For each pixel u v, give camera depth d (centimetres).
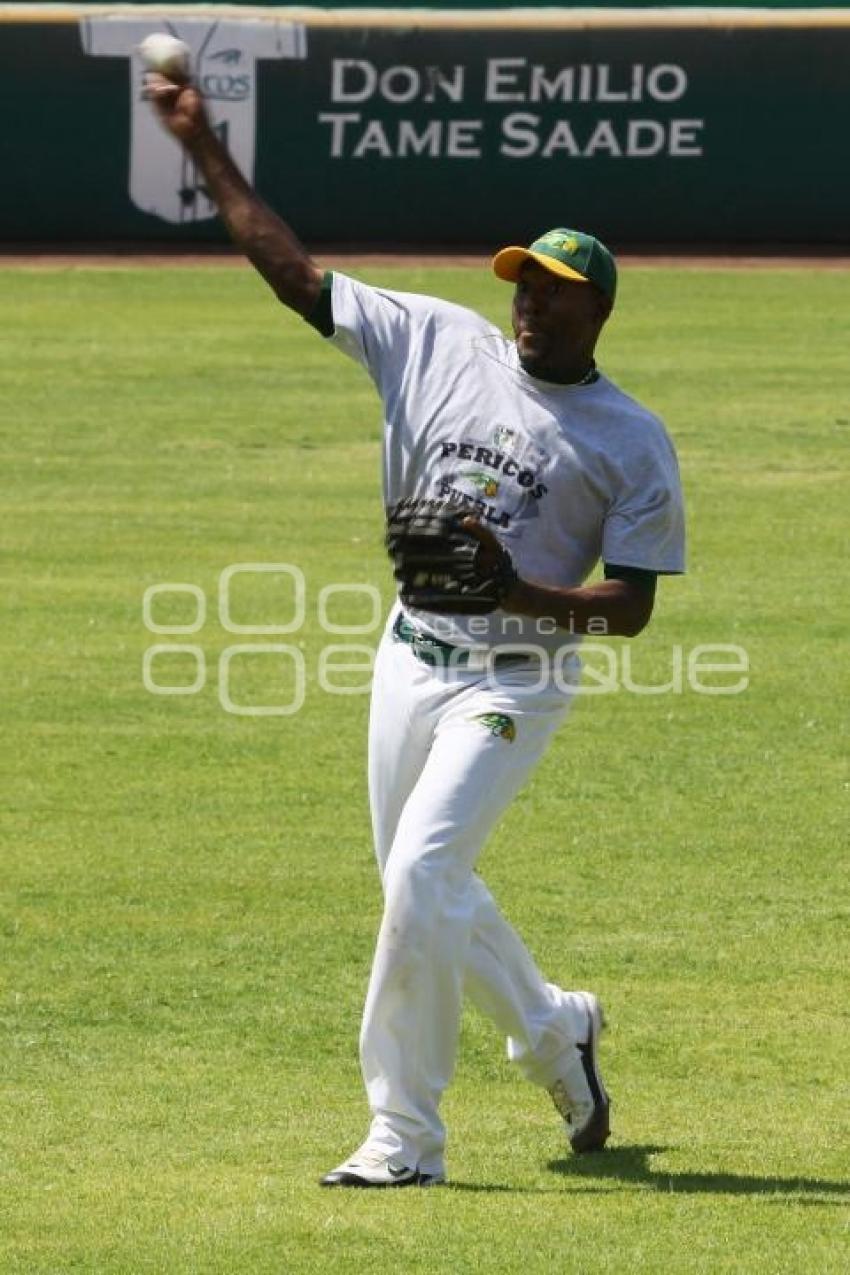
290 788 3338
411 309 1969
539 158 10544
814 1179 1942
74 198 10469
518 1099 2203
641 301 9194
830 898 2853
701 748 3562
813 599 4603
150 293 9325
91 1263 1708
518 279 1909
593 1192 1898
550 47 10444
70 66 10325
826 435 6456
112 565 4825
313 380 7381
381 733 1994
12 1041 2317
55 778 3366
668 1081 2231
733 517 5381
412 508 1891
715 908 2811
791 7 12100
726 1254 1733
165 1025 2378
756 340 8244
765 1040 2356
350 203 10531
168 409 6819
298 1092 2178
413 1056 1905
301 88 10394
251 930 2708
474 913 1936
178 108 1970
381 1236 1764
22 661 4056
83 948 2633
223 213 1980
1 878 2898
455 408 1936
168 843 3061
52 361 7662
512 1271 1689
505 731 1931
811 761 3494
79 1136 2036
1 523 5228
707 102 10531
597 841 3084
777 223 10669
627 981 2539
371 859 3009
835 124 10550
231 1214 1819
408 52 10412
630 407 1936
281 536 5119
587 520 1948
